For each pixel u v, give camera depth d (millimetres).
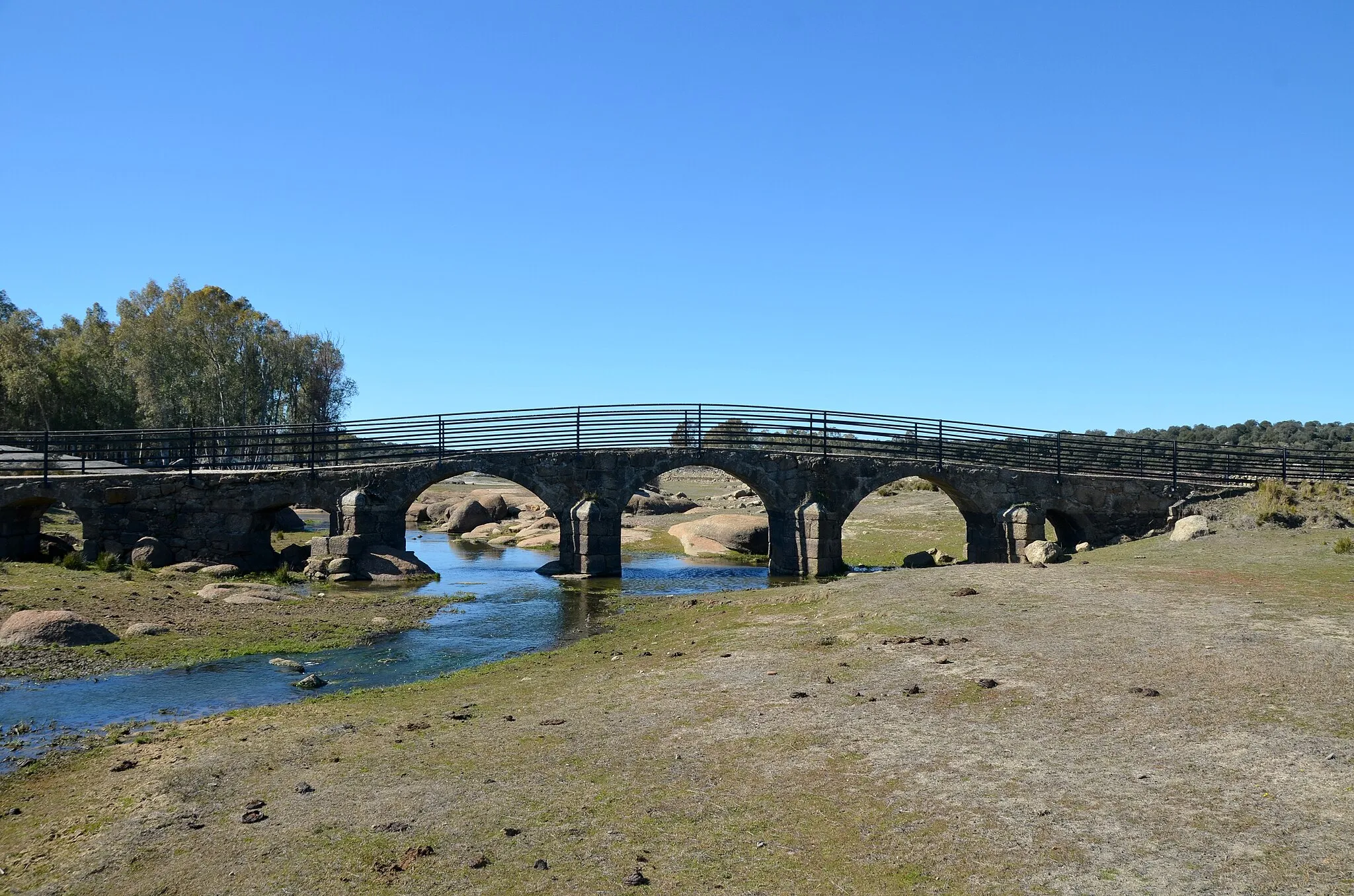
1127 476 39469
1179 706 12023
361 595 29750
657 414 38562
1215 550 29125
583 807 9844
